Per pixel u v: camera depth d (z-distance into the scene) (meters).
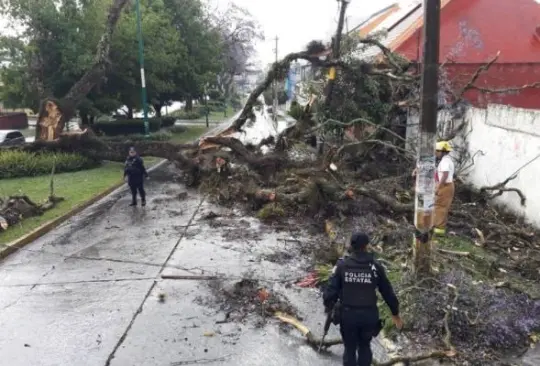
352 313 4.25
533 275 6.72
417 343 5.18
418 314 5.50
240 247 8.43
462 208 9.40
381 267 4.38
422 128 6.04
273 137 14.66
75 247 8.66
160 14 26.42
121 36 21.44
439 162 8.27
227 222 10.00
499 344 5.09
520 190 9.01
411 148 12.28
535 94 14.67
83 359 5.07
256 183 12.32
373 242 7.90
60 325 5.80
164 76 27.28
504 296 5.83
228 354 5.12
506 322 5.32
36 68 20.27
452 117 12.05
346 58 13.76
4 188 13.01
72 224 10.14
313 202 10.03
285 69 14.26
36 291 6.78
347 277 4.30
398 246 7.77
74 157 15.89
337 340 5.17
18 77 20.33
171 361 5.01
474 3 17.31
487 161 10.34
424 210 6.15
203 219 10.29
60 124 16.59
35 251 8.47
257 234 9.14
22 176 14.90
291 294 6.51
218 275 7.19
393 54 13.32
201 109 49.94
